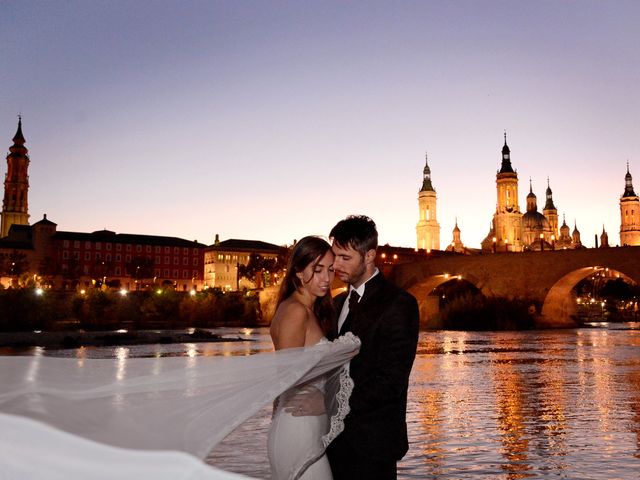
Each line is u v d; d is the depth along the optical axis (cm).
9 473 259
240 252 15025
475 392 1506
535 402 1331
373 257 407
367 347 384
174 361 341
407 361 378
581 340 4541
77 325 6556
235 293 9338
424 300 9081
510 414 1164
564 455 830
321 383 362
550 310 7962
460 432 989
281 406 358
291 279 398
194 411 298
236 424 297
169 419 293
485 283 7812
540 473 740
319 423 360
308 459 346
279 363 329
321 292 395
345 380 373
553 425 1049
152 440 280
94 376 307
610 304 13600
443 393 1492
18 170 17750
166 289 8544
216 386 308
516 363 2472
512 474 737
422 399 1385
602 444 897
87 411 284
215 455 484
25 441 263
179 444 284
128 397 293
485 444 899
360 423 370
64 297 7331
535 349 3450
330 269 395
